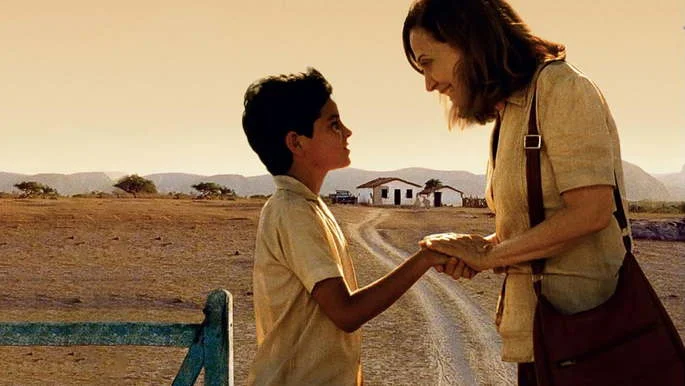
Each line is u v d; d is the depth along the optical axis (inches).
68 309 716.7
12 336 114.3
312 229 110.2
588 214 103.5
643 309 101.2
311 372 111.2
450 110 118.1
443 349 480.7
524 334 111.0
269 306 113.5
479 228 1754.4
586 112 104.3
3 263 1049.5
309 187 116.3
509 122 110.9
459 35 108.8
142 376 445.1
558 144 105.0
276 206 112.7
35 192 3641.7
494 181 113.5
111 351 501.7
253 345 516.7
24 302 746.8
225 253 1189.1
